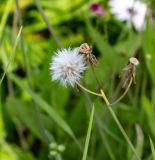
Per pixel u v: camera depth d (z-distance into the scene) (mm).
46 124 586
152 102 573
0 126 627
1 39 595
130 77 364
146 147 563
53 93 611
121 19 690
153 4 634
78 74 359
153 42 626
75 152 564
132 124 569
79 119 584
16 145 627
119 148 552
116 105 556
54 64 361
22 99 641
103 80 582
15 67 710
